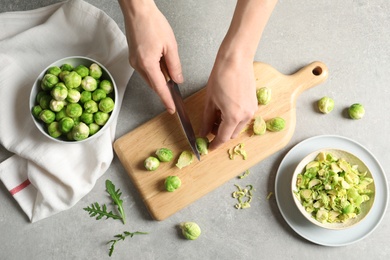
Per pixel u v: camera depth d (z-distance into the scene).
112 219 1.65
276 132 1.61
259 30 1.24
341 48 1.70
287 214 1.61
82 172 1.60
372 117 1.68
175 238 1.64
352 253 1.62
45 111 1.49
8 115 1.61
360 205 1.58
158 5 1.70
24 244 1.64
